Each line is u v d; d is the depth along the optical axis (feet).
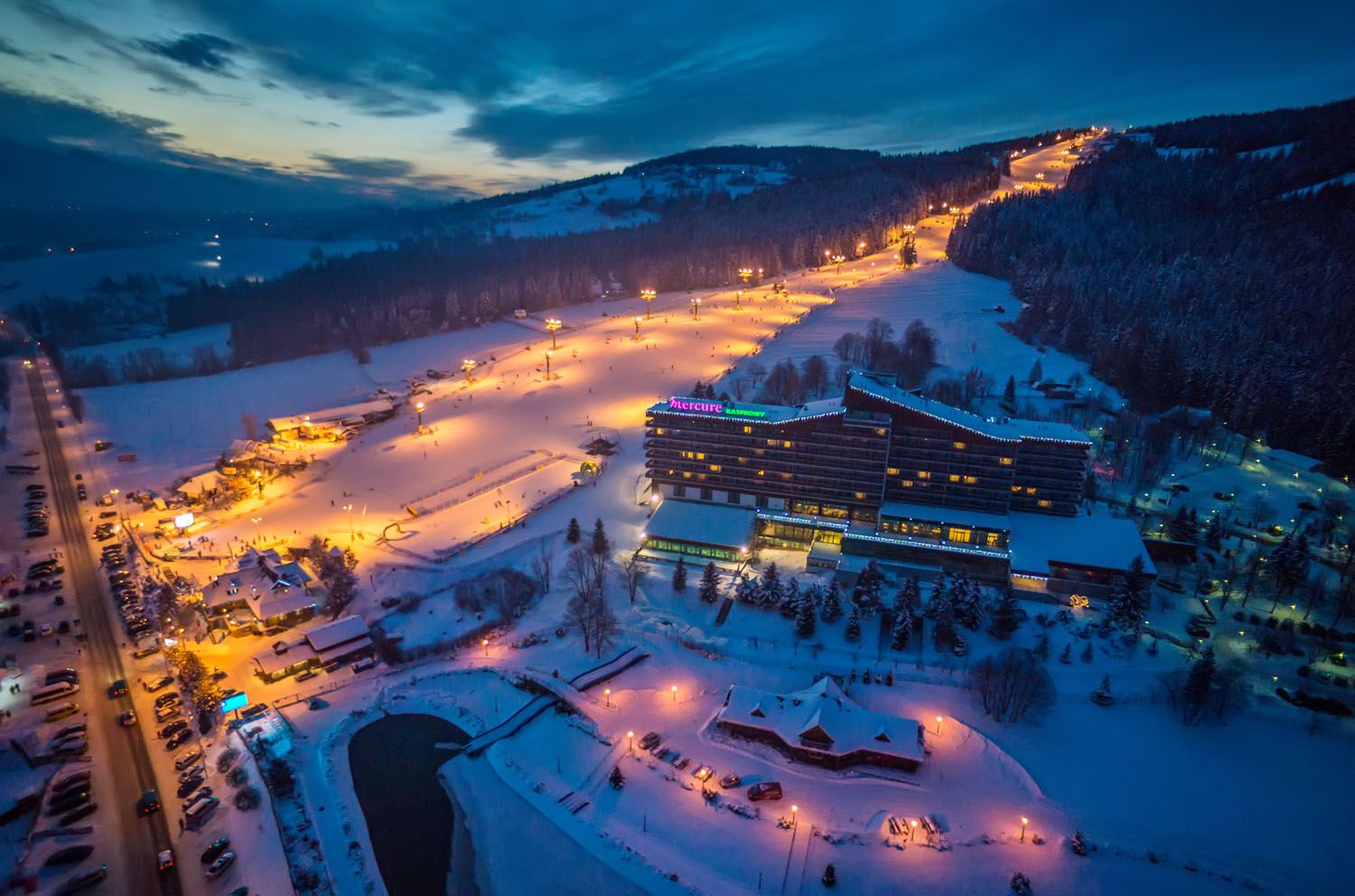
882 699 354.54
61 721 341.41
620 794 305.12
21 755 318.45
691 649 396.57
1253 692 347.97
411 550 504.43
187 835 280.92
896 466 484.74
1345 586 405.18
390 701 363.35
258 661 389.19
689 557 484.33
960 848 274.77
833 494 495.82
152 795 295.89
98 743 328.29
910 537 467.11
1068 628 401.08
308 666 388.16
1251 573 418.51
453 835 288.92
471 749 329.93
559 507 562.66
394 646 404.36
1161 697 346.74
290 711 354.33
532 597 450.30
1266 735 325.83
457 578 472.03
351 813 297.74
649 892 257.96
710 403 525.34
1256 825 284.20
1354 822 284.41
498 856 278.05
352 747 334.85
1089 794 298.76
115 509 579.48
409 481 622.95
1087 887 256.52
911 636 395.75
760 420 500.33
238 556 502.79
